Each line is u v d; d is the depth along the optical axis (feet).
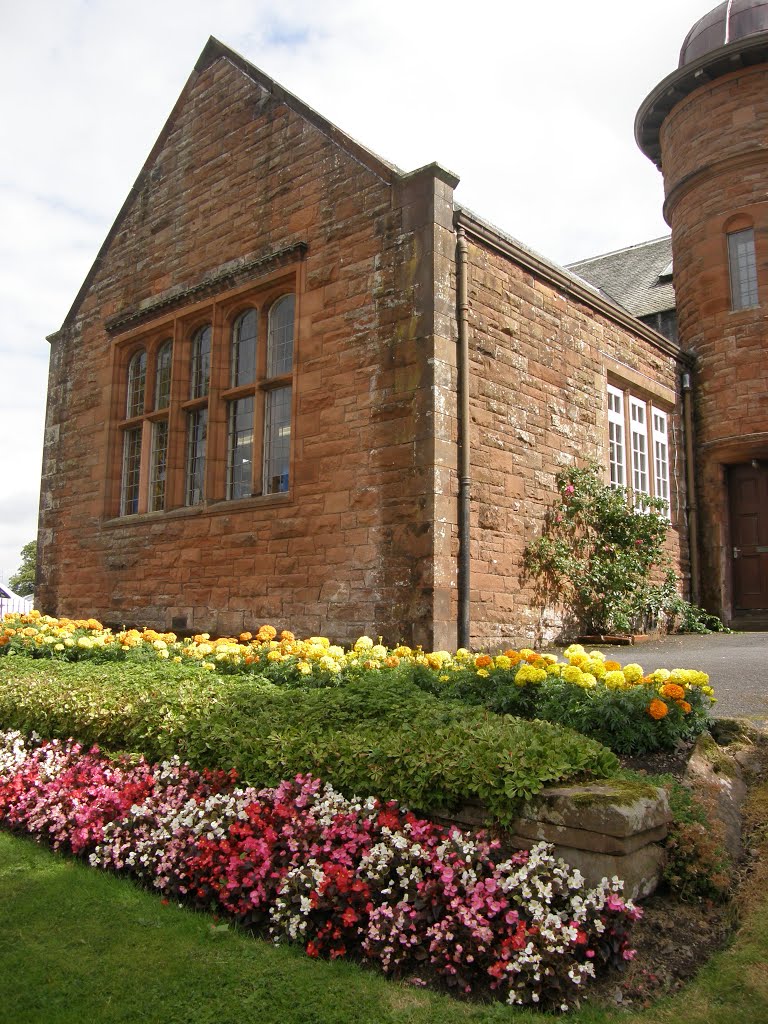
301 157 38.63
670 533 47.73
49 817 16.39
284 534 36.17
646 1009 9.99
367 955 11.28
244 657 23.59
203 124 44.83
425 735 13.69
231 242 41.93
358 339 34.42
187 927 12.44
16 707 21.35
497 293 35.24
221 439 41.32
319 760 14.01
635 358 45.68
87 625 34.35
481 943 10.52
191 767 16.02
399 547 31.65
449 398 32.01
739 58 48.01
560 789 12.02
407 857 11.84
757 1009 9.84
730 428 48.67
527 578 34.88
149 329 46.01
